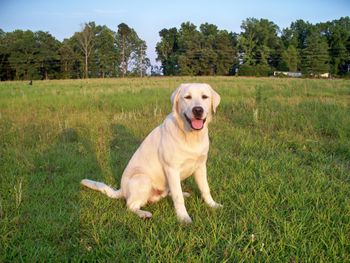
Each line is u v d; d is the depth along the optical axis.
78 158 5.93
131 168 4.13
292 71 79.62
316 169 5.15
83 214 3.71
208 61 78.94
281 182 4.46
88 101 13.32
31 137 7.35
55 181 4.73
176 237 3.18
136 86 23.89
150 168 3.99
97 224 3.52
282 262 2.83
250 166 5.27
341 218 3.49
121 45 90.69
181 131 3.69
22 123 9.06
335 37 78.81
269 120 8.97
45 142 7.07
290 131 7.85
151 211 3.98
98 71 85.81
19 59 73.62
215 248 3.09
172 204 4.14
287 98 13.72
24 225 3.48
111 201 4.16
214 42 81.19
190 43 80.69
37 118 10.02
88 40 81.00
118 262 2.89
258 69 71.38
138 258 2.92
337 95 16.28
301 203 3.88
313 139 7.10
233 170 5.12
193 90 3.72
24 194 4.24
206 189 4.01
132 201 3.87
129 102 12.91
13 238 3.19
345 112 9.03
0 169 5.22
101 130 8.41
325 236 3.14
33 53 75.75
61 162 5.63
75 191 4.41
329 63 79.38
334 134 7.48
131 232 3.42
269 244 3.06
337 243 3.01
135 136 7.77
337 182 4.63
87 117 10.17
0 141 6.99
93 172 5.28
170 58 88.75
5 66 74.81
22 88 23.91
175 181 3.74
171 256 2.91
